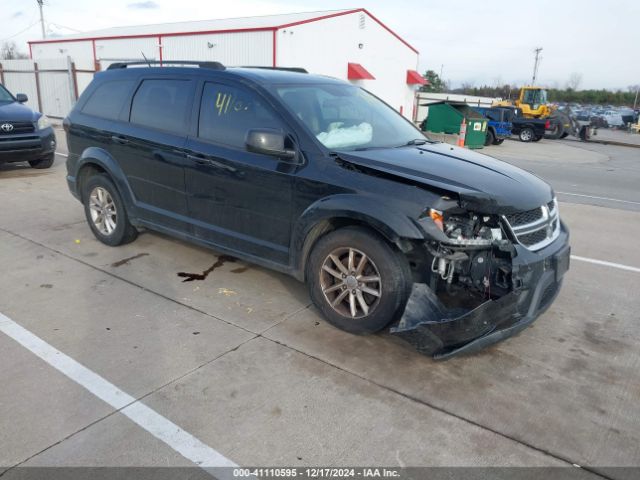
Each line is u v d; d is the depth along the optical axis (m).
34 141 9.30
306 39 24.55
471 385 3.33
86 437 2.76
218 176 4.37
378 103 5.11
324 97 4.51
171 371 3.38
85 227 6.39
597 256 6.06
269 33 22.75
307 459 2.65
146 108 5.03
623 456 2.74
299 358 3.56
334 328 3.99
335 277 3.87
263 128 4.09
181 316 4.14
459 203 3.32
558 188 11.09
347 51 27.52
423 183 3.41
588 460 2.71
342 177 3.69
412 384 3.31
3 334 3.79
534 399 3.21
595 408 3.14
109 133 5.27
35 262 5.19
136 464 2.59
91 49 29.36
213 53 24.53
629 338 4.05
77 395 3.11
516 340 3.94
